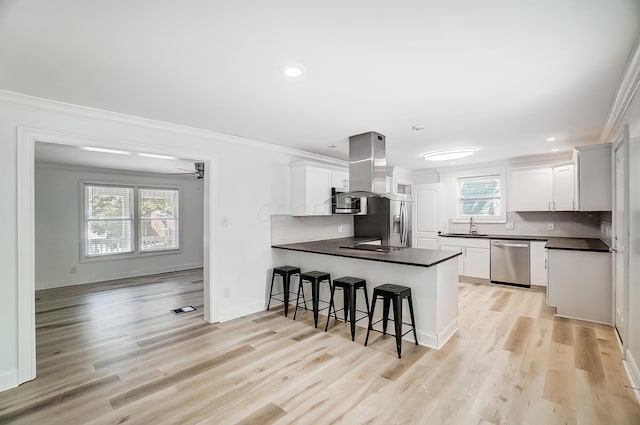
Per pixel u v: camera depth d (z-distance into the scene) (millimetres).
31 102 2455
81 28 1547
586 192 3627
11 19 1455
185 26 1542
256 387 2332
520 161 5551
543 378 2395
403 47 1759
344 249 3949
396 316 2805
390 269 3322
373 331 3422
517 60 1912
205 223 3777
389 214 5609
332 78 2160
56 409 2094
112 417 2008
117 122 2949
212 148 3676
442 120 3160
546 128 3469
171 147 3320
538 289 4961
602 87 2320
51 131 2572
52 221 5590
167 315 4008
